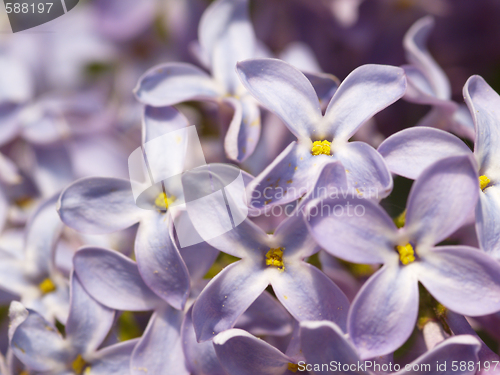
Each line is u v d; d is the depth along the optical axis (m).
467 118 0.13
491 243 0.10
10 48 0.14
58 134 0.14
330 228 0.10
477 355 0.10
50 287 0.12
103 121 0.14
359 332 0.10
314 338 0.10
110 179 0.11
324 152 0.11
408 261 0.10
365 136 0.13
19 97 0.14
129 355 0.11
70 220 0.11
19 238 0.13
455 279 0.10
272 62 0.11
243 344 0.10
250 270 0.10
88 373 0.11
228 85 0.12
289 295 0.10
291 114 0.11
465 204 0.10
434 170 0.10
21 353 0.11
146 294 0.11
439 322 0.11
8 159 0.14
